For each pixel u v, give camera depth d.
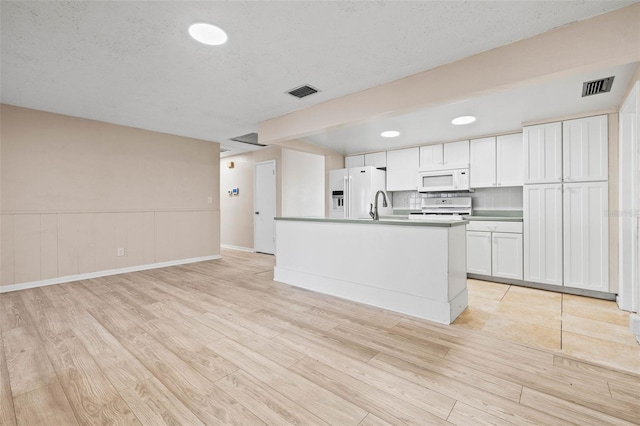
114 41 2.12
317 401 1.50
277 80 2.78
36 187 3.60
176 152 4.96
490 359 1.89
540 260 3.49
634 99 2.39
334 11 1.79
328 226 3.25
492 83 2.22
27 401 1.49
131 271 4.42
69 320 2.52
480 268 3.94
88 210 4.01
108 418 1.37
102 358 1.90
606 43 1.81
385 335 2.23
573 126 3.29
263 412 1.42
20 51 2.24
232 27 1.95
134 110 3.64
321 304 2.92
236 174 6.85
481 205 4.50
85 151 3.98
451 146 4.46
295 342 2.12
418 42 2.13
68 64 2.45
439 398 1.52
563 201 3.35
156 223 4.71
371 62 2.43
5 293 3.31
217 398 1.52
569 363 1.85
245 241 6.63
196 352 1.98
